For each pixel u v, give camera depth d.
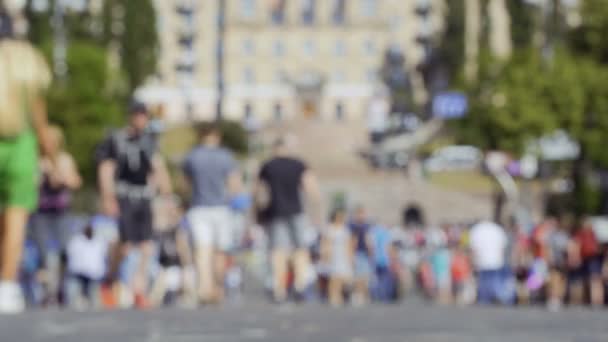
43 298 48.66
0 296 21.81
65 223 43.06
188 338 15.47
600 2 186.00
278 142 41.44
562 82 183.50
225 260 38.38
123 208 35.56
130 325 17.62
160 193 36.09
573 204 155.12
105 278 47.28
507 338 15.51
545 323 18.59
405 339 15.41
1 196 21.83
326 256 62.59
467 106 196.50
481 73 198.88
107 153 35.38
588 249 65.88
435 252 78.25
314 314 21.53
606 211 153.12
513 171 143.62
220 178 37.62
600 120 179.75
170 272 56.66
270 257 41.53
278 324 18.23
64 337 15.28
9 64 21.33
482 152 195.12
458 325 18.11
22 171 21.58
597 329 17.23
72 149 182.00
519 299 69.44
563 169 177.75
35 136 22.52
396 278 72.38
